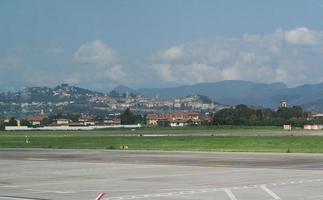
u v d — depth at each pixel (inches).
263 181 1593.3
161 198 1278.3
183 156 2805.1
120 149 3631.9
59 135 7460.6
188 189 1435.8
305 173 1815.9
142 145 4028.1
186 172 1916.8
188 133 7268.7
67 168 2174.0
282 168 2015.3
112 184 1584.6
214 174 1828.2
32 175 1902.1
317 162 2295.8
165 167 2139.5
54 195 1365.7
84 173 1947.6
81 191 1435.8
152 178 1732.3
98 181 1673.2
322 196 1275.8
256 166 2123.5
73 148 3870.6
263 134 6156.5
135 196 1320.1
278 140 4382.4
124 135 6737.2
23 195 1373.0
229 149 3378.4
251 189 1414.9
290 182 1560.0
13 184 1624.0
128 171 1994.3
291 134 6067.9
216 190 1406.3
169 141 4534.9
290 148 3361.2
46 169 2142.0
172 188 1464.1
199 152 3139.8
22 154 3189.0
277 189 1407.5
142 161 2487.7
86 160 2620.6
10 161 2615.7
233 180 1633.9
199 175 1803.6
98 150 3548.2
